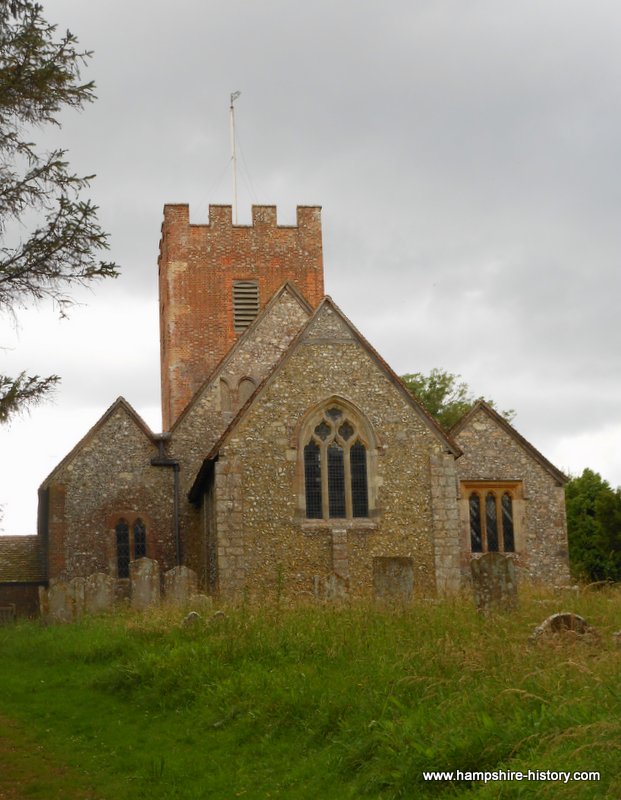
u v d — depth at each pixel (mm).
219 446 28891
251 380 36906
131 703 14766
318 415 29766
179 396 41812
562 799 7832
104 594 26281
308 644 15047
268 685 13320
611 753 8156
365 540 29078
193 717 13328
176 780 11117
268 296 43031
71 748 12914
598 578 46312
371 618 16438
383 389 30172
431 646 13281
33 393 15562
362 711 11234
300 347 30047
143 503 35000
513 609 17109
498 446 35844
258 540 28578
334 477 29578
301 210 43969
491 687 10836
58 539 34031
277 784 10352
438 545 29391
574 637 13750
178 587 26453
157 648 17328
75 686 16547
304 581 28594
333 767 10258
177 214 43000
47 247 15664
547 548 35438
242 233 43406
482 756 9133
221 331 42531
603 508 45438
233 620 17359
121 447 35250
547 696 10148
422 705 10836
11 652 20641
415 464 29844
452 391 58500
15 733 13750
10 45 15836
